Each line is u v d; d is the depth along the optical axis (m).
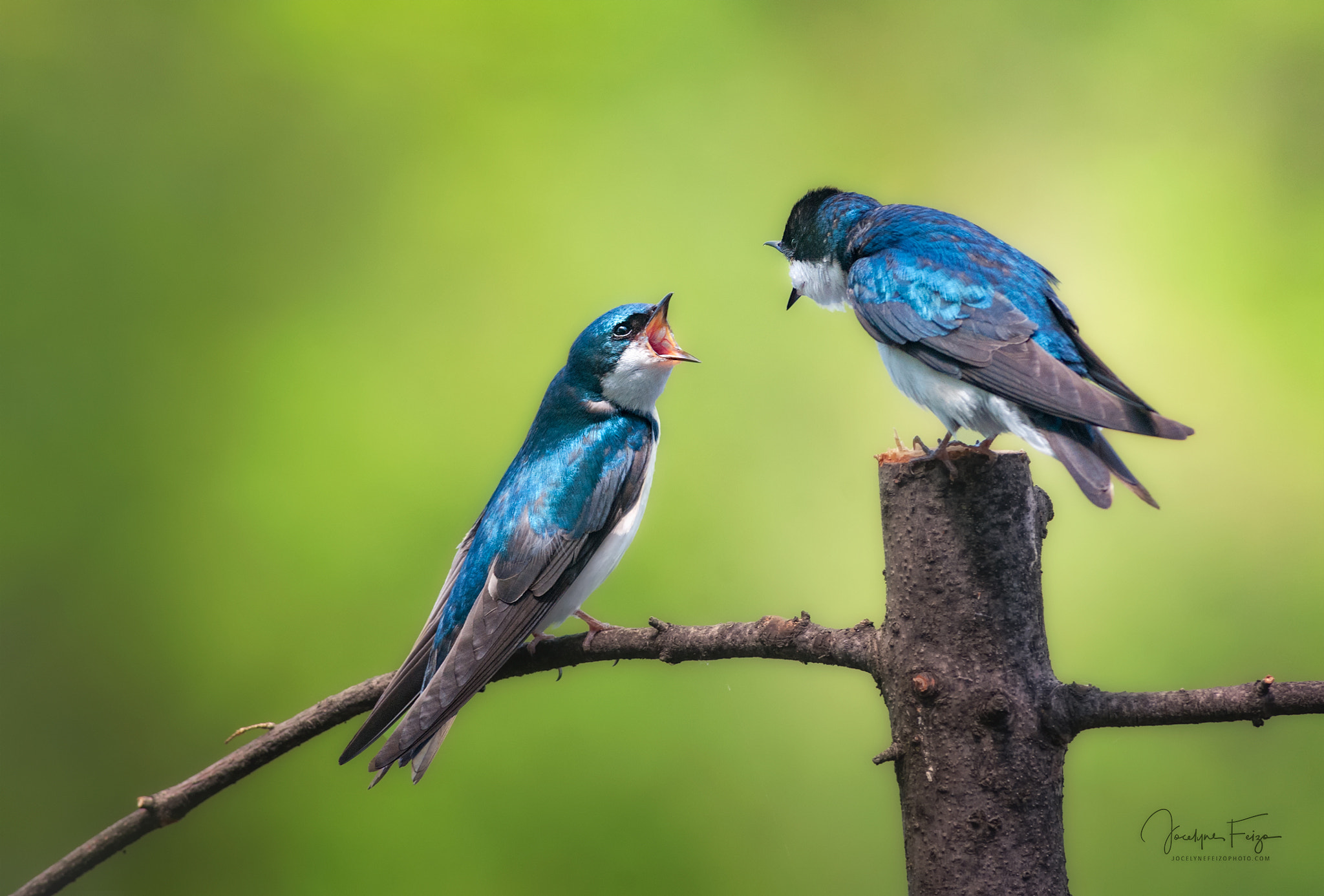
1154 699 5.04
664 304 8.36
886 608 5.59
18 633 13.16
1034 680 5.30
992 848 5.17
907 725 5.37
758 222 15.39
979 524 5.36
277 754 6.48
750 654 5.93
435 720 6.49
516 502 7.64
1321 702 4.68
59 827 12.52
